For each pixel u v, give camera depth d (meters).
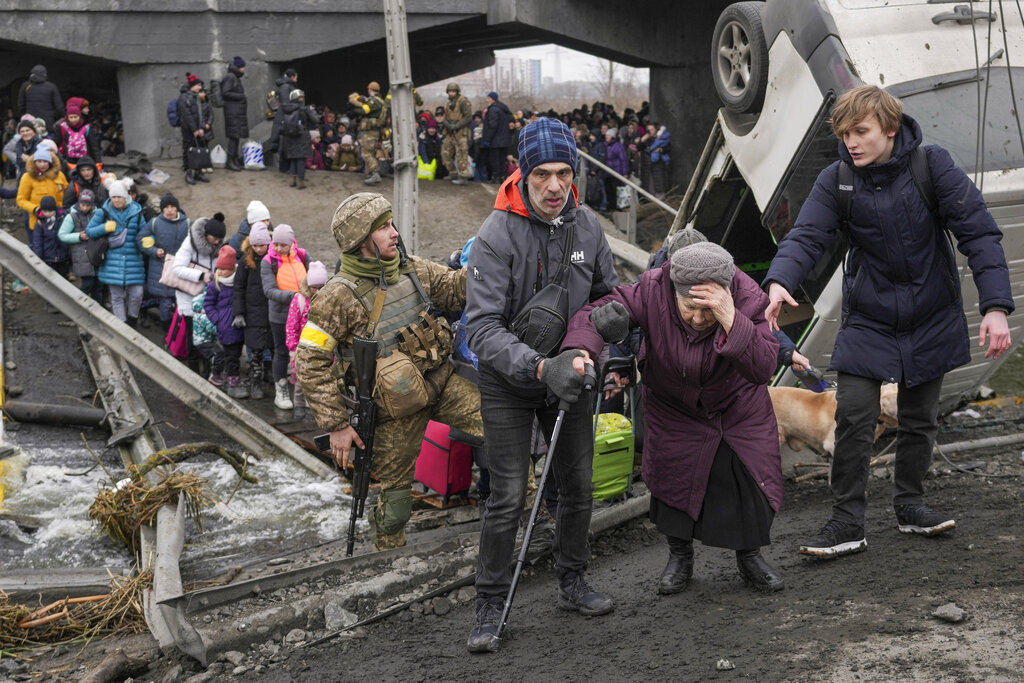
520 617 4.04
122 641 4.61
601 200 18.97
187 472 6.63
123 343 8.21
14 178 16.55
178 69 18.62
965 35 6.21
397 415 4.59
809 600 3.73
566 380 3.29
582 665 3.42
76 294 8.64
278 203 15.59
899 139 3.80
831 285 6.12
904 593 3.64
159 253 10.22
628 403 6.20
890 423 5.81
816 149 6.29
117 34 18.08
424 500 5.88
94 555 5.75
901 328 3.96
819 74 6.13
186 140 16.22
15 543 5.85
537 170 3.40
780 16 6.50
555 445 3.53
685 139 22.05
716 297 3.33
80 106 14.09
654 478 3.88
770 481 3.74
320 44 19.23
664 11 21.44
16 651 4.58
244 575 5.13
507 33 22.59
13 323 10.45
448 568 4.61
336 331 4.57
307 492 6.63
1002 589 3.55
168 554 5.03
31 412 7.96
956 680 2.85
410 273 4.72
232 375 9.19
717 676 3.15
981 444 6.04
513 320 3.55
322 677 3.72
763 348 3.40
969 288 5.99
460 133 18.03
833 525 4.16
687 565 4.07
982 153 5.52
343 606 4.34
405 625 4.20
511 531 3.71
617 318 3.39
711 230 8.30
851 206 3.90
